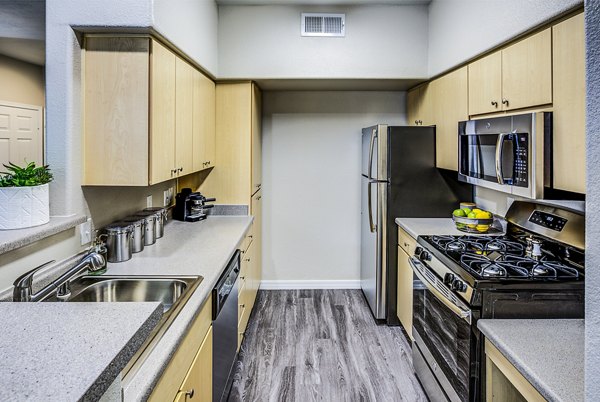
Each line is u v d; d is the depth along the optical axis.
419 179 3.25
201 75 2.87
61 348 0.71
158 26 1.87
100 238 2.04
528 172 1.77
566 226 1.96
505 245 2.27
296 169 4.12
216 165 3.45
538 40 1.82
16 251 1.49
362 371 2.62
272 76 3.30
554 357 1.25
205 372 1.67
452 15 2.77
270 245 4.17
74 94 1.84
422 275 2.30
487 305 1.62
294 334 3.15
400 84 3.63
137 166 1.92
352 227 4.18
